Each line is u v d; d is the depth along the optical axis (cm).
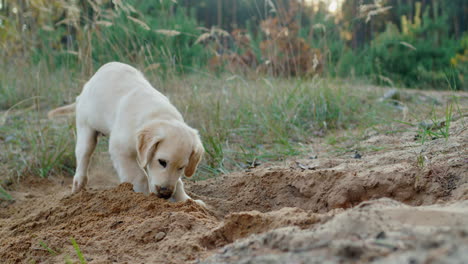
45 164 253
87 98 214
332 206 198
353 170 209
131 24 306
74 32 365
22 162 255
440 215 156
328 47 378
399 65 481
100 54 292
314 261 146
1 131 277
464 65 479
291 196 207
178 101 274
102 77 214
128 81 213
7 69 331
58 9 336
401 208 160
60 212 201
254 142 266
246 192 211
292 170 216
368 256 145
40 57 317
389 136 245
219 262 157
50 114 234
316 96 296
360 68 427
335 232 155
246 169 236
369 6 288
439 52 510
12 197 234
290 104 290
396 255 142
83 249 176
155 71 284
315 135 273
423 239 145
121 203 195
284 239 157
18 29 326
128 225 183
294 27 445
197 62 368
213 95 289
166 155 194
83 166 215
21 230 197
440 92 373
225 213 205
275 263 149
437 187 190
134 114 203
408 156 211
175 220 180
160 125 197
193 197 212
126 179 202
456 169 193
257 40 464
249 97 295
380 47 495
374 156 222
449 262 124
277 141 260
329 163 223
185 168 199
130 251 173
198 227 178
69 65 318
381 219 157
